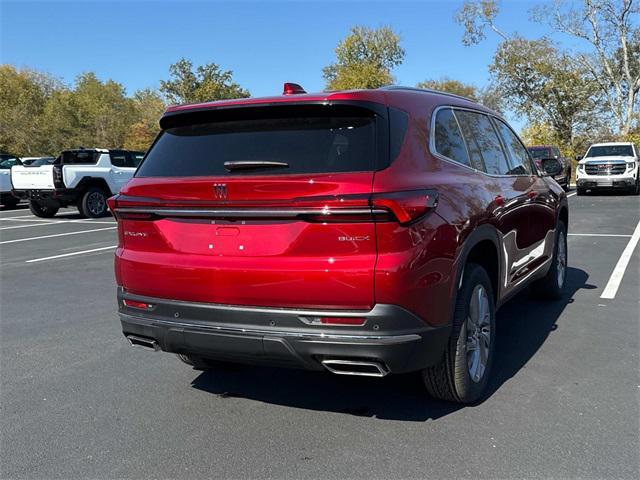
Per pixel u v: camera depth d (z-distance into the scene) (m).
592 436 3.26
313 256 3.06
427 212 3.15
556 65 35.47
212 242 3.33
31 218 17.89
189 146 3.62
